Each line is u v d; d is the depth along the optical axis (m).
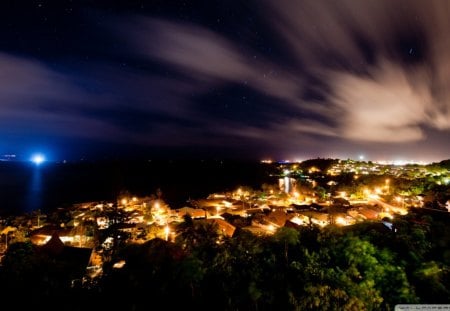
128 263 22.42
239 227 42.69
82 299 14.94
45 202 91.38
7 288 14.63
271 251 18.38
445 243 18.31
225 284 15.66
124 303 14.71
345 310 12.56
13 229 45.47
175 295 15.46
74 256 30.88
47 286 15.31
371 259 15.62
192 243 28.38
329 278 14.41
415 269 15.53
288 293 14.08
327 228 20.52
